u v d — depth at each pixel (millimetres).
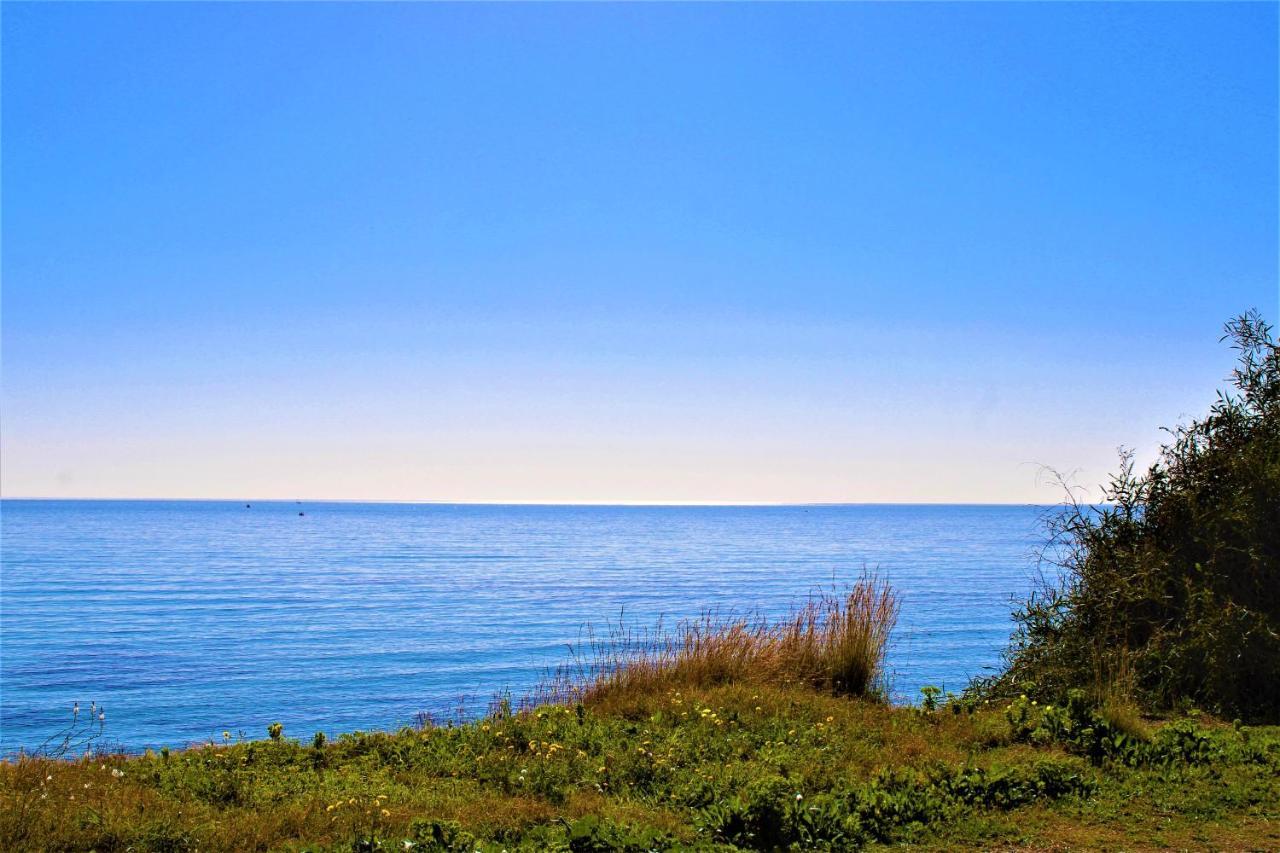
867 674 10938
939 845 5805
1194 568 10406
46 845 5562
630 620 48406
